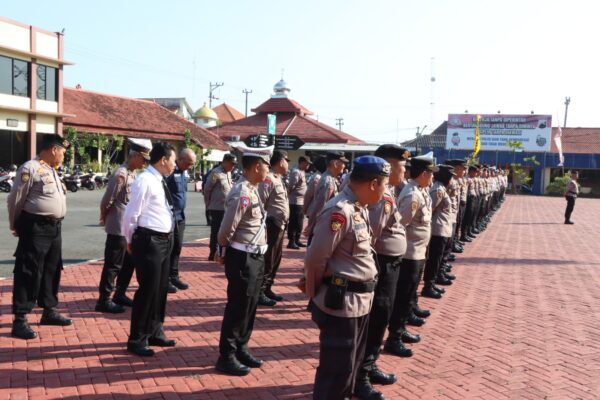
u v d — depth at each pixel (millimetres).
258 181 4801
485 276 9219
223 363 4547
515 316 6719
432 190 6930
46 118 28359
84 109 33000
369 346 4320
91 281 7555
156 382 4301
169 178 7148
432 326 6195
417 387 4480
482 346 5543
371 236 3855
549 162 43094
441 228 7168
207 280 7969
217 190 8906
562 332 6109
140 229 4777
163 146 4906
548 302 7496
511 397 4340
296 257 10289
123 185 5930
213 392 4176
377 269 3953
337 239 3352
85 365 4562
